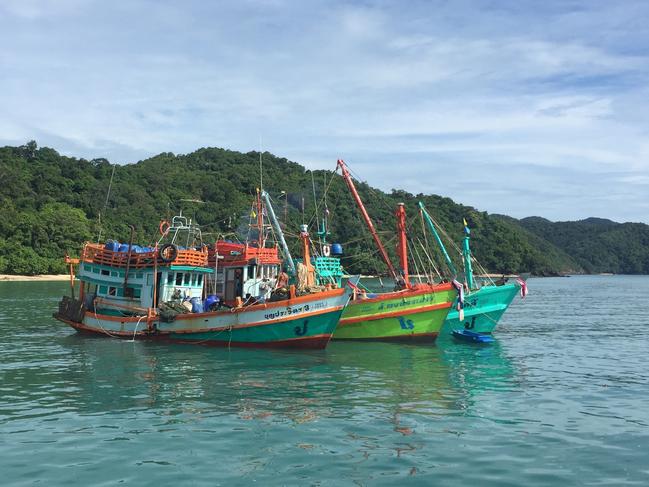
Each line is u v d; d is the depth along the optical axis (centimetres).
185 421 1555
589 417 1645
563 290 11544
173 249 3039
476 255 15638
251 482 1159
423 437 1438
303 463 1258
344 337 3219
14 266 11144
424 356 2709
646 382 2152
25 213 12206
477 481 1172
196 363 2405
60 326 3834
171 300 3055
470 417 1625
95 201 14225
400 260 3622
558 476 1202
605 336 3678
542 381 2159
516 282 3612
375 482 1162
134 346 2864
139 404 1731
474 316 3534
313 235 8988
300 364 2414
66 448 1345
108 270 3262
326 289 3055
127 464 1248
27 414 1622
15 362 2433
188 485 1142
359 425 1527
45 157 16938
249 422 1547
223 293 3278
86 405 1720
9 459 1275
